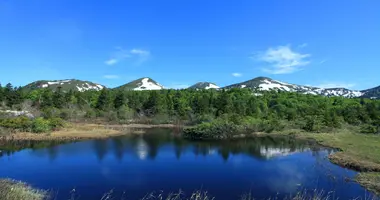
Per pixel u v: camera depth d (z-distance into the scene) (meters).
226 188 19.14
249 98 93.31
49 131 45.84
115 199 16.83
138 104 85.81
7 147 33.75
